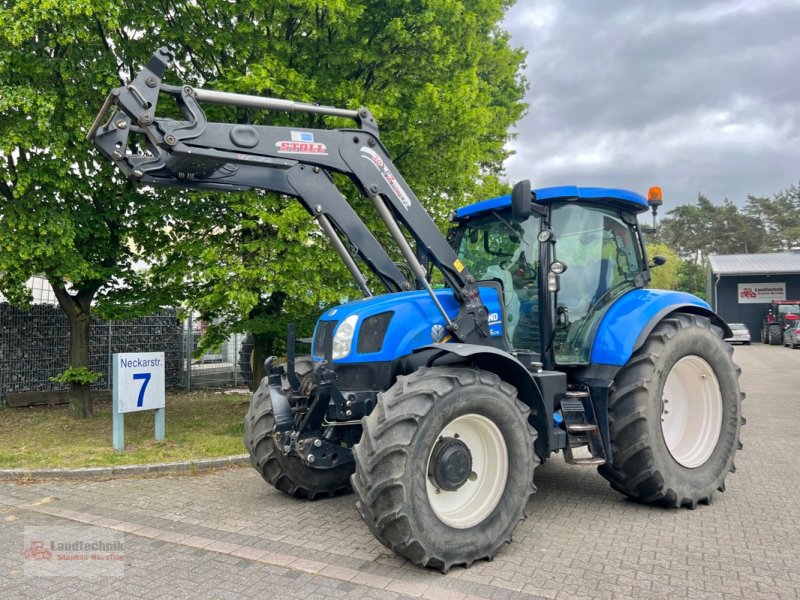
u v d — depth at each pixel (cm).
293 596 346
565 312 513
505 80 1720
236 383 1466
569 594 346
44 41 767
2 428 901
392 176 477
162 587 359
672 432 547
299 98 797
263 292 834
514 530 438
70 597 346
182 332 1390
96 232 861
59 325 1191
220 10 806
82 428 886
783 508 505
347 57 864
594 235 549
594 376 508
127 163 413
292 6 810
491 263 557
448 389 389
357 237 505
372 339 462
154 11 802
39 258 809
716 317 578
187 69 883
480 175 1121
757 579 363
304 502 538
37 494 561
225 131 424
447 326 473
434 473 391
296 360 540
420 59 892
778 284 3825
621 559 396
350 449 480
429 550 368
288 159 446
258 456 534
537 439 455
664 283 6028
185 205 853
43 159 756
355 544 430
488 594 346
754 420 945
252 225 802
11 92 699
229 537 445
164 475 634
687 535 441
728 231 6712
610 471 510
